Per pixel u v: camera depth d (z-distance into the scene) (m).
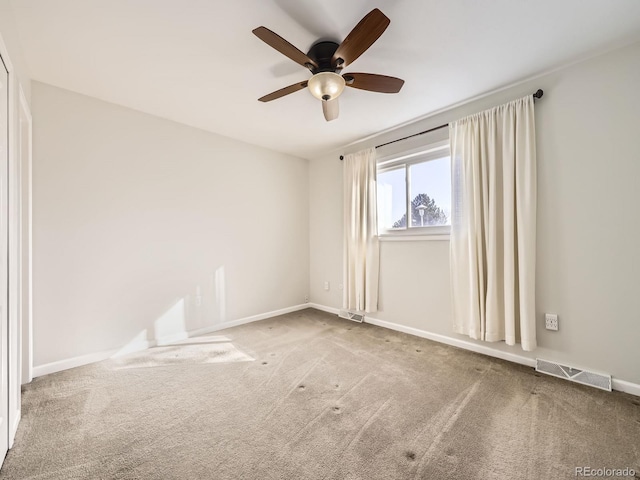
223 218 3.25
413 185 3.00
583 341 1.95
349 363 2.27
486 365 2.21
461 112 2.55
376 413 1.61
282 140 3.42
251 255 3.52
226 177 3.28
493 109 2.29
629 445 1.34
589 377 1.90
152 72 2.04
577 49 1.82
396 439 1.39
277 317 3.67
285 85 2.22
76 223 2.28
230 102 2.47
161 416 1.59
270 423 1.52
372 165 3.24
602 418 1.54
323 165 3.99
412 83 2.19
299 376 2.05
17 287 1.49
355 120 2.85
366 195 3.27
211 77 2.10
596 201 1.90
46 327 2.14
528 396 1.77
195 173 3.01
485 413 1.60
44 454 1.30
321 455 1.29
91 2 1.42
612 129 1.83
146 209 2.66
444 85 2.22
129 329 2.55
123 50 1.80
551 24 1.59
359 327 3.22
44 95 2.14
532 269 2.08
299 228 4.09
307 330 3.12
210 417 1.58
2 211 1.25
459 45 1.77
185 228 2.93
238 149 3.39
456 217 2.52
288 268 3.94
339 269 3.81
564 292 2.02
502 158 2.25
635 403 1.67
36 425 1.50
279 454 1.30
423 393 1.81
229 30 1.64
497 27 1.62
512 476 1.17
